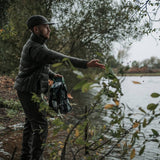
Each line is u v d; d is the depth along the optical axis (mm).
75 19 10297
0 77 9367
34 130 2199
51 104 2316
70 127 1717
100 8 9891
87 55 11109
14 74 10438
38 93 2279
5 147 3115
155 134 1425
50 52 2057
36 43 2223
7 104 5301
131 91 18141
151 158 3115
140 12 3645
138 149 3469
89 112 1734
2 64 10836
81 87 1090
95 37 10383
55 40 10555
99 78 1240
